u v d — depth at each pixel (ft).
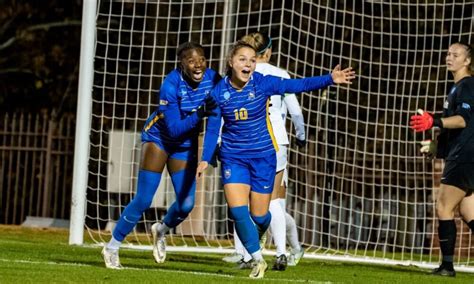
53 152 168.14
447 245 93.61
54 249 104.68
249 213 75.87
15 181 182.80
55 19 220.02
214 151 75.46
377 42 170.81
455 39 166.61
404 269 103.91
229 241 135.23
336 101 136.56
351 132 165.78
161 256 86.84
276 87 73.41
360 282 79.25
